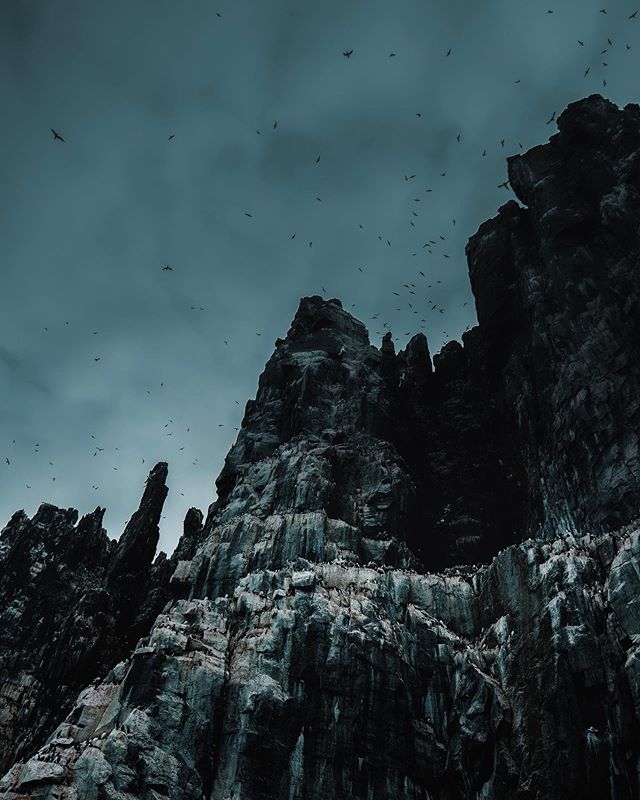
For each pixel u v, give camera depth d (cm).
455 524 8544
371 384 9775
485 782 5394
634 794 4741
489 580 6638
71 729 5575
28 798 4803
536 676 5462
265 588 6650
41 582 10119
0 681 8725
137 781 4944
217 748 5328
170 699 5412
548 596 5809
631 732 4872
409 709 5828
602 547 5934
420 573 7694
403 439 9444
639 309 7369
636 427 6762
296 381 9594
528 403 8288
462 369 10406
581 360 7612
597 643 5297
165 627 5966
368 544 7644
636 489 6425
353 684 5766
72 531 10925
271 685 5603
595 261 8238
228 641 6075
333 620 6119
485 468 8988
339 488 8194
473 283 10112
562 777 4881
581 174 9056
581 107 9575
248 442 9169
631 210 8062
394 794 5422
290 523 7481
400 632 6369
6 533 10844
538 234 9119
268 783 5184
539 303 8475
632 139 8731
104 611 8688
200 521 10300
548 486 7488
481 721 5609
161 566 9612
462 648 6278
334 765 5384
